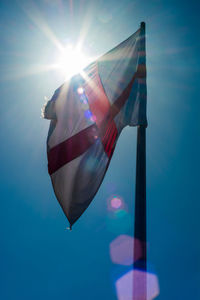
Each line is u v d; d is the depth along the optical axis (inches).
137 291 233.8
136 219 262.5
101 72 357.4
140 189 275.7
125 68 352.2
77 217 314.0
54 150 338.6
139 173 287.3
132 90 341.4
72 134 338.6
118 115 334.6
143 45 354.3
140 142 309.0
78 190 320.5
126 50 359.3
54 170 331.0
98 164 324.8
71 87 355.6
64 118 346.0
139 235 255.3
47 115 353.4
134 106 334.6
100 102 343.6
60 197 322.0
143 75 341.7
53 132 345.1
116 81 347.9
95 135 334.3
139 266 243.1
